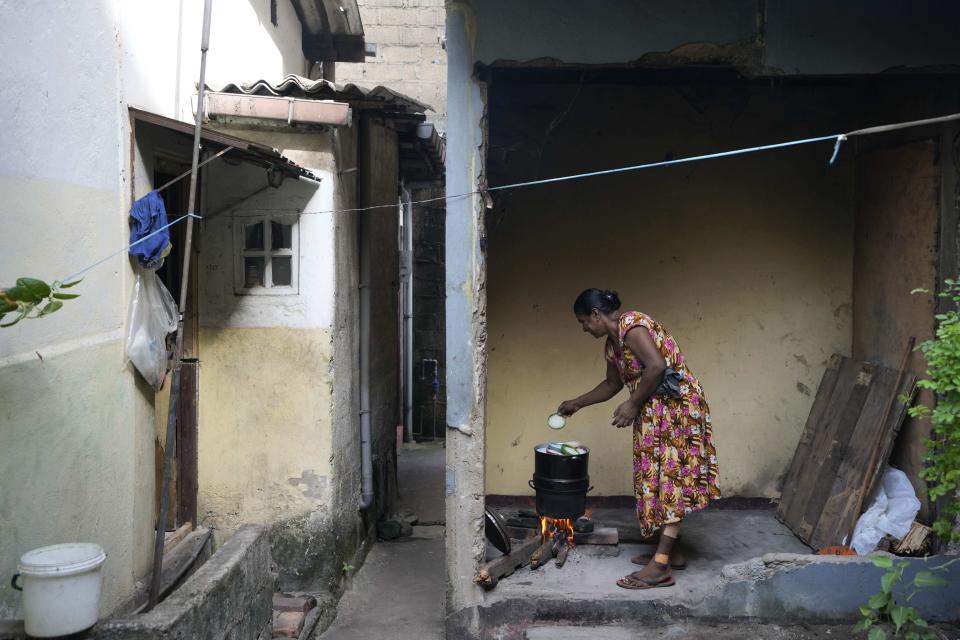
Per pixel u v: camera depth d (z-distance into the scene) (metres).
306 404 5.04
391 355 7.30
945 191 4.54
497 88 5.80
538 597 4.38
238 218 5.00
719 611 4.34
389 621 4.89
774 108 5.79
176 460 4.87
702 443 4.47
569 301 5.91
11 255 2.82
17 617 2.85
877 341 5.36
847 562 4.32
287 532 5.07
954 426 3.71
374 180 6.30
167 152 4.48
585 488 4.78
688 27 4.23
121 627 2.88
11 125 2.82
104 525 3.49
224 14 5.55
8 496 2.80
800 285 5.86
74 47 3.25
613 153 5.85
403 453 9.89
